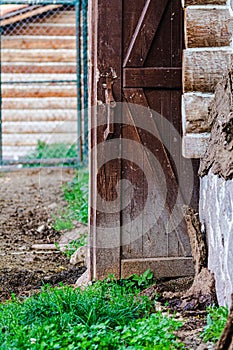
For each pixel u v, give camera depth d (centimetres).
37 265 723
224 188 493
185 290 584
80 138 1337
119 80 581
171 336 437
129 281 600
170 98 588
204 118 549
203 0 545
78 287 571
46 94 1478
